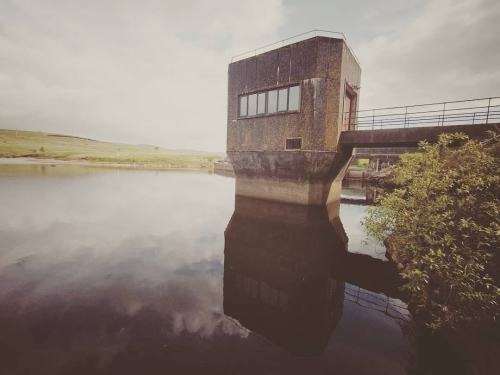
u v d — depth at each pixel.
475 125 10.77
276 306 6.62
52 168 47.22
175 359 4.57
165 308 6.18
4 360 4.36
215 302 6.60
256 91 16.06
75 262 8.57
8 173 34.59
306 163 14.14
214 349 4.88
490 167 4.80
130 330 5.30
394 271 8.78
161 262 8.97
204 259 9.45
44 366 4.27
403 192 5.64
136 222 14.08
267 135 15.63
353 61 16.19
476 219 4.94
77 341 4.89
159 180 37.03
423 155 5.49
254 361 4.62
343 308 6.52
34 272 7.72
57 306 6.02
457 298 5.16
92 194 22.09
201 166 74.06
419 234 5.17
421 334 5.40
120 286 7.11
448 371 4.39
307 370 4.45
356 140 14.02
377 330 5.61
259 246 11.05
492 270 5.38
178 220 14.92
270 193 15.95
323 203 14.92
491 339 4.38
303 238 12.10
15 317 5.54
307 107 14.03
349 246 11.18
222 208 18.78
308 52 13.93
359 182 36.75
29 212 14.90
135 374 4.18
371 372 4.43
